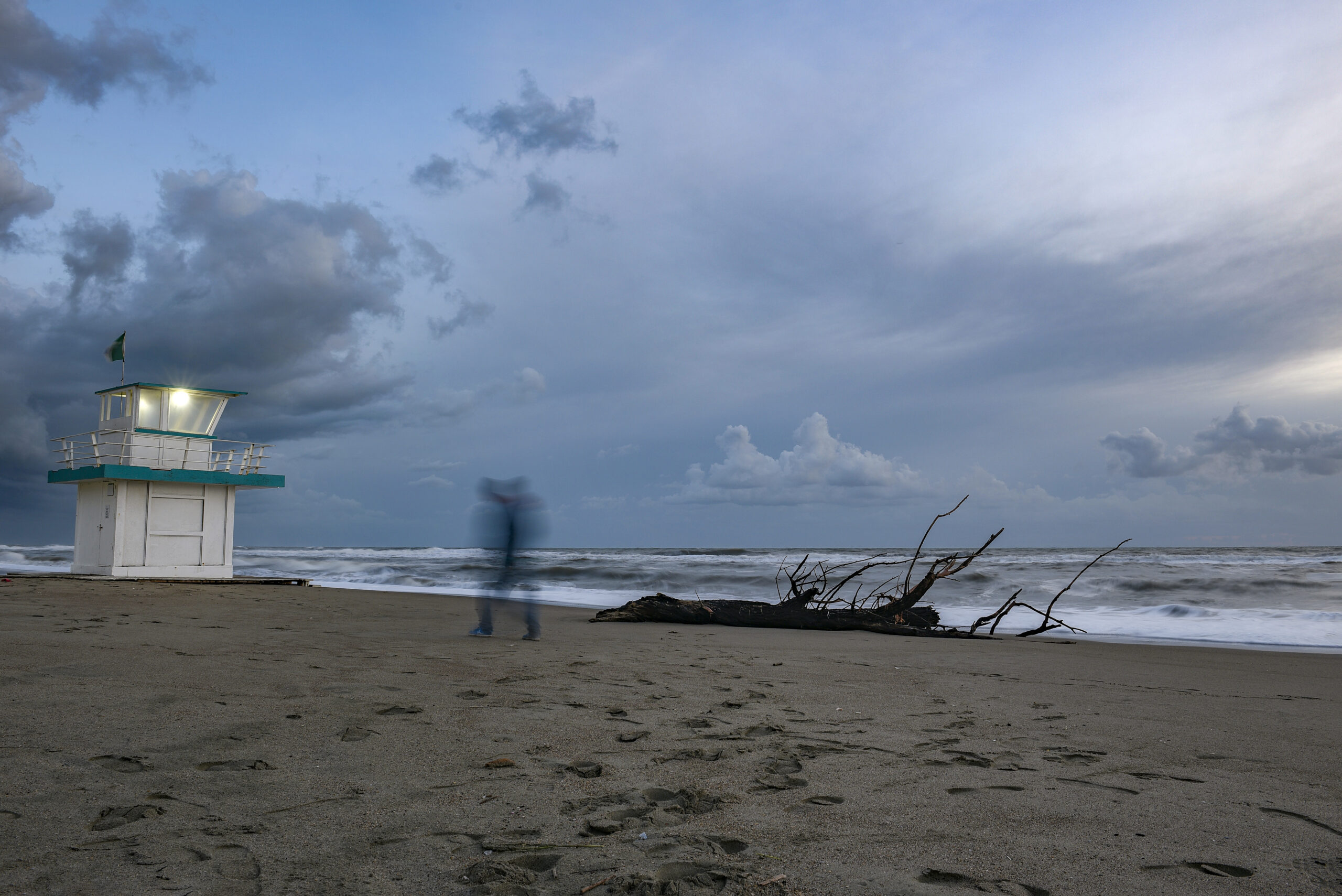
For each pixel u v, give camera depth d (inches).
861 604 602.5
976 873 86.0
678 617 452.8
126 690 168.2
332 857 87.2
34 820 94.4
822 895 79.8
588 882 82.1
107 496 657.6
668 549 4224.9
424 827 97.7
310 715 155.2
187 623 320.5
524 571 324.8
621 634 362.6
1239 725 173.5
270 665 211.3
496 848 91.2
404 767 123.8
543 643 307.4
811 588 505.7
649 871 85.2
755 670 249.1
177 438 679.1
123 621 314.3
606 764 128.6
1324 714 188.9
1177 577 834.2
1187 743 153.9
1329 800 115.2
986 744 148.9
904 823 102.6
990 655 316.5
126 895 75.2
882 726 163.9
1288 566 1136.2
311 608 434.6
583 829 98.6
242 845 89.7
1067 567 1109.7
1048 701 201.6
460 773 121.6
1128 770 131.8
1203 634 442.3
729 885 82.1
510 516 327.0
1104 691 222.8
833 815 105.5
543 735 146.9
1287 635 431.5
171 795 105.4
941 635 435.8
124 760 119.9
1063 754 142.6
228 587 606.9
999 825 102.3
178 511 671.8
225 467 704.4
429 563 1375.5
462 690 188.5
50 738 129.6
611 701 182.5
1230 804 112.7
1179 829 101.4
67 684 171.5
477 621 395.2
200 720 146.0
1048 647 357.7
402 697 177.6
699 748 140.7
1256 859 91.3
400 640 292.8
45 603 397.4
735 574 939.3
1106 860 90.4
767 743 145.9
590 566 1096.2
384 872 83.4
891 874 85.6
